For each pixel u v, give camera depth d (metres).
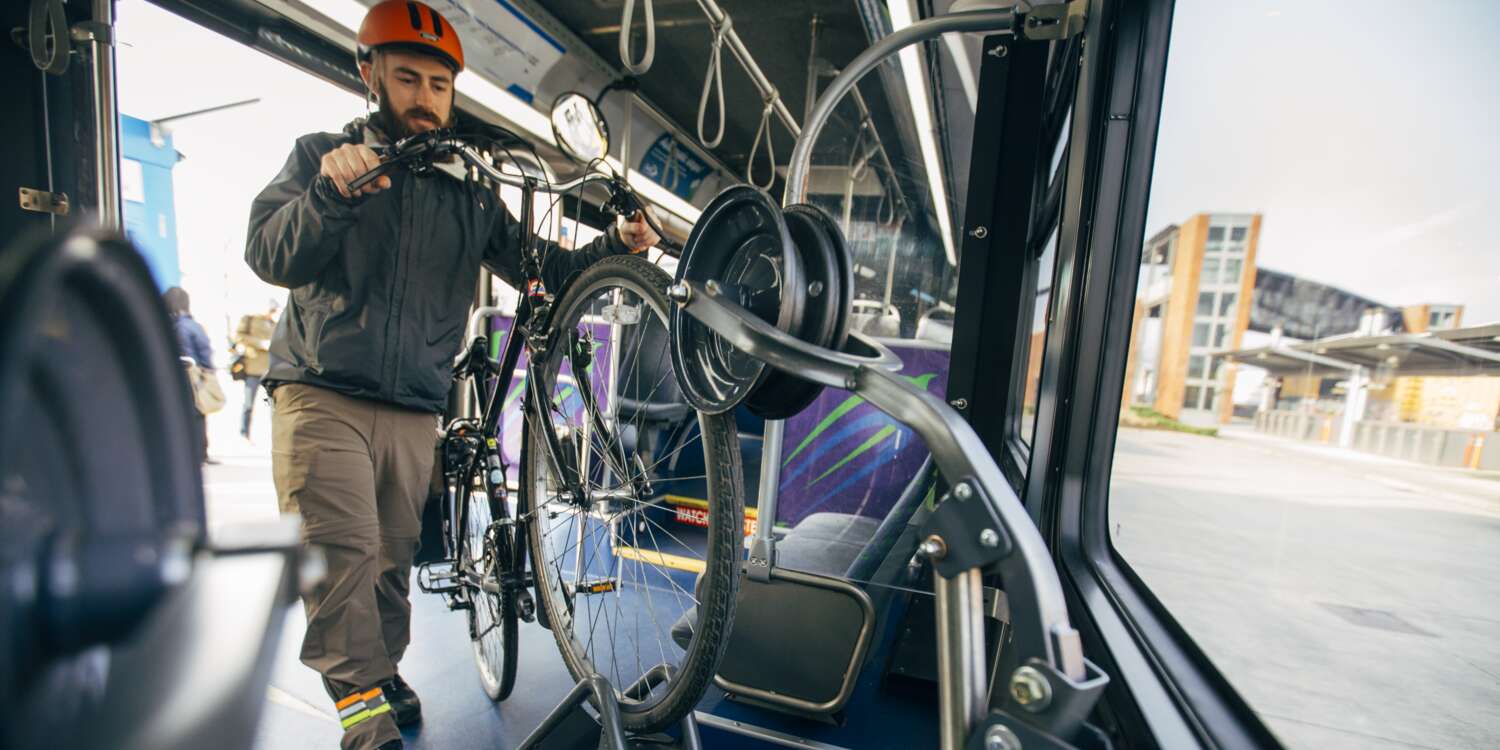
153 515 0.25
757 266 1.03
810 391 0.97
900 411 0.78
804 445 2.46
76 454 0.21
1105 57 1.23
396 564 1.84
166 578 0.24
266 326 5.93
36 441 0.19
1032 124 1.46
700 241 1.05
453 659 2.28
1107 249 1.28
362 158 1.38
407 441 1.77
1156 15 1.20
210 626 0.24
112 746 0.20
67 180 1.41
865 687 1.75
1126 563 1.24
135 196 3.81
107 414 0.23
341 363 1.60
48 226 1.40
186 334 4.04
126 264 0.23
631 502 1.60
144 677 0.22
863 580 1.82
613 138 4.15
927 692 1.72
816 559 1.97
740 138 5.03
